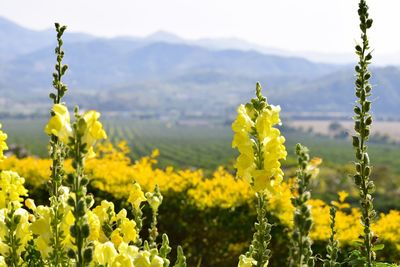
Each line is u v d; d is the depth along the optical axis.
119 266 2.34
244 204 9.18
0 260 3.11
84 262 2.01
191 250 9.33
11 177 3.55
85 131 2.15
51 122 2.17
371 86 3.31
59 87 3.65
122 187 9.37
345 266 7.74
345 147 158.62
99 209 3.21
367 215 3.37
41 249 2.89
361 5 3.31
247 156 3.08
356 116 3.33
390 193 36.66
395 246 7.94
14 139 147.88
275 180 3.08
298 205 2.26
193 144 167.00
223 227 9.18
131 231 3.23
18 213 3.24
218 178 10.25
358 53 3.33
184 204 9.22
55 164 3.52
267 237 3.12
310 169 2.31
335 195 26.03
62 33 3.65
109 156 11.38
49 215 2.90
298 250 2.28
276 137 3.05
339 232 7.98
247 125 3.10
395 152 137.25
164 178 9.66
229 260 9.26
